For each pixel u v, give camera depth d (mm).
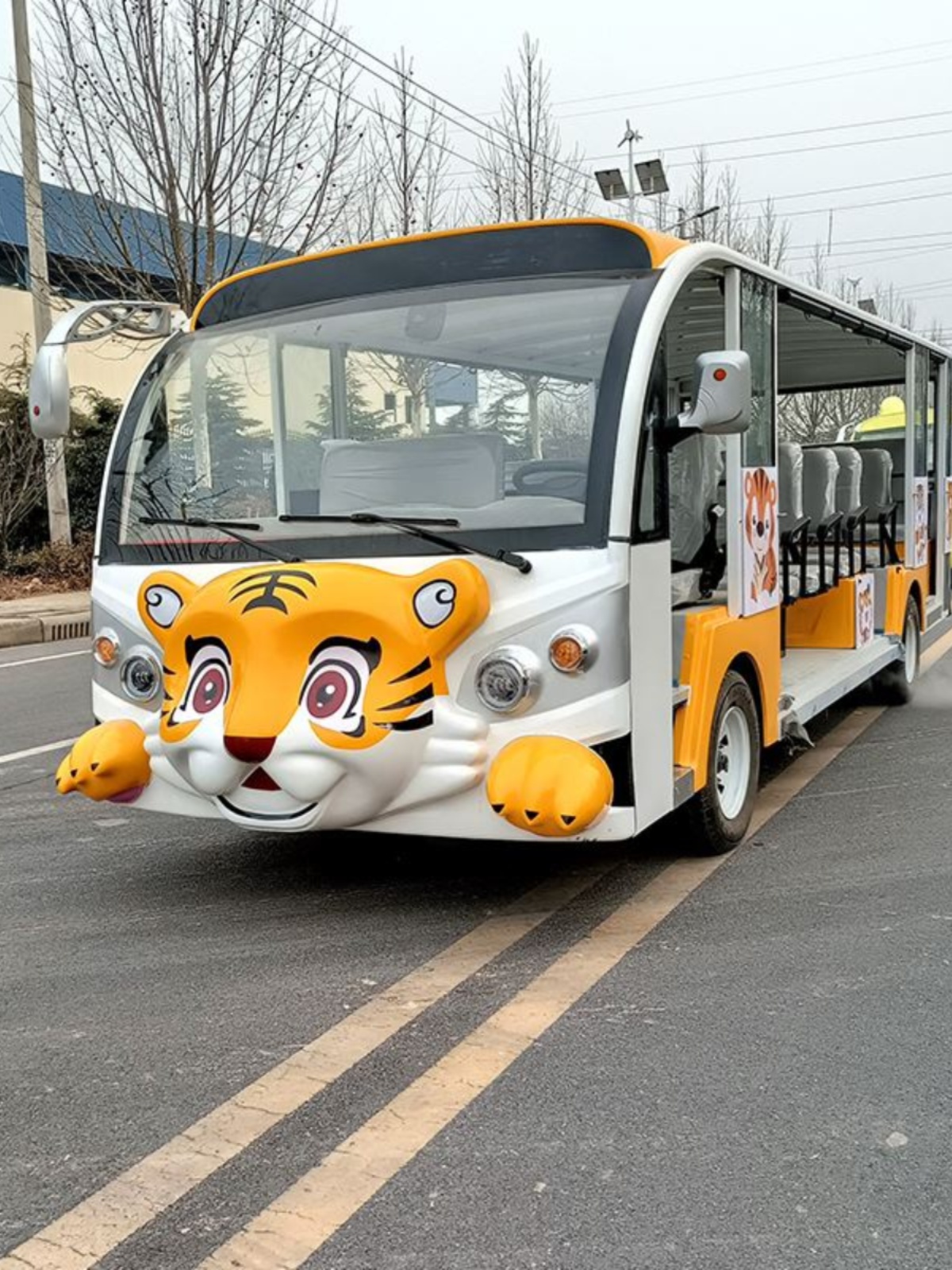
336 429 4805
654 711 4316
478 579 4051
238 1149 2998
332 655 4074
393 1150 2975
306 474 4820
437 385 4645
